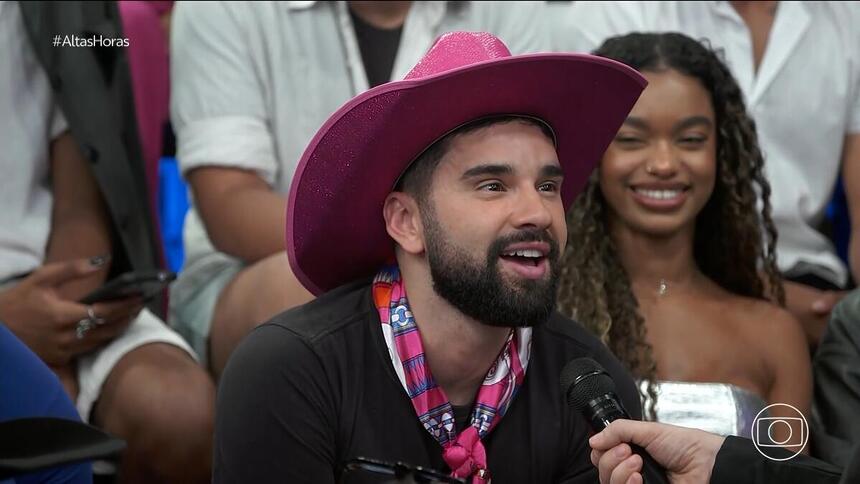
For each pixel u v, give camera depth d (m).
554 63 2.60
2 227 3.97
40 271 3.68
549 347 2.86
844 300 3.78
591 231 3.91
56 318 3.64
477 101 2.61
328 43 4.47
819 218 4.77
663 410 3.70
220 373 4.01
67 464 1.92
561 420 2.80
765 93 4.69
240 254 4.23
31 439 1.95
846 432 3.62
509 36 4.63
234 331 3.91
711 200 4.02
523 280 2.58
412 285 2.74
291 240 2.83
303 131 4.46
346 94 4.47
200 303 4.28
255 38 4.44
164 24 5.45
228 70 4.42
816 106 4.68
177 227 5.47
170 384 3.65
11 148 4.01
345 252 2.89
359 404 2.70
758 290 4.06
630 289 3.90
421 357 2.70
